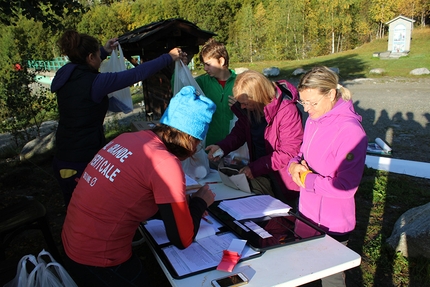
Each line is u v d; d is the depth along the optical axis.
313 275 1.53
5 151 7.42
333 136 1.90
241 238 1.79
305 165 2.08
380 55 18.98
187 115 1.59
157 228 1.98
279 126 2.48
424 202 4.18
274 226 1.92
